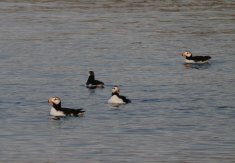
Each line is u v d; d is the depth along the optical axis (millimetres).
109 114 36781
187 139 32344
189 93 41844
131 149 30781
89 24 70438
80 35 63625
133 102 39406
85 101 39719
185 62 51750
